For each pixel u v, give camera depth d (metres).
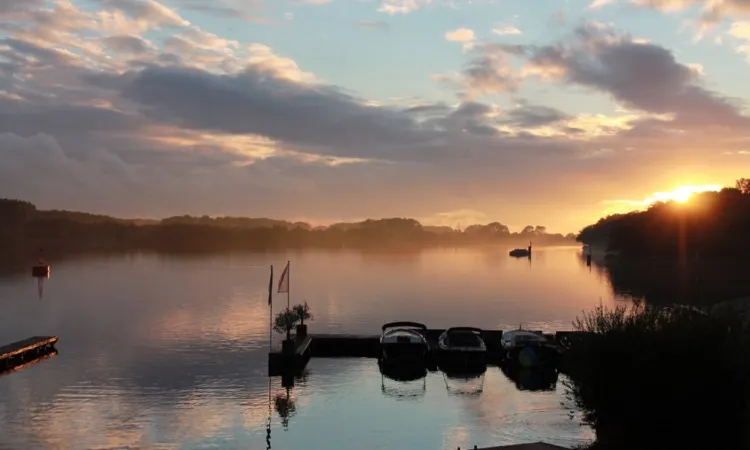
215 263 167.50
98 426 25.12
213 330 50.38
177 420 25.88
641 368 19.70
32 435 24.03
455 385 32.22
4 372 34.88
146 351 41.25
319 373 34.88
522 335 38.12
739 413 19.89
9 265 153.38
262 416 26.38
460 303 75.19
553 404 28.11
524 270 149.75
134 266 151.00
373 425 25.02
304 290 91.62
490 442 22.70
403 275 129.25
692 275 123.19
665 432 20.11
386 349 36.59
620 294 86.31
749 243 145.00
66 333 49.44
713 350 19.58
